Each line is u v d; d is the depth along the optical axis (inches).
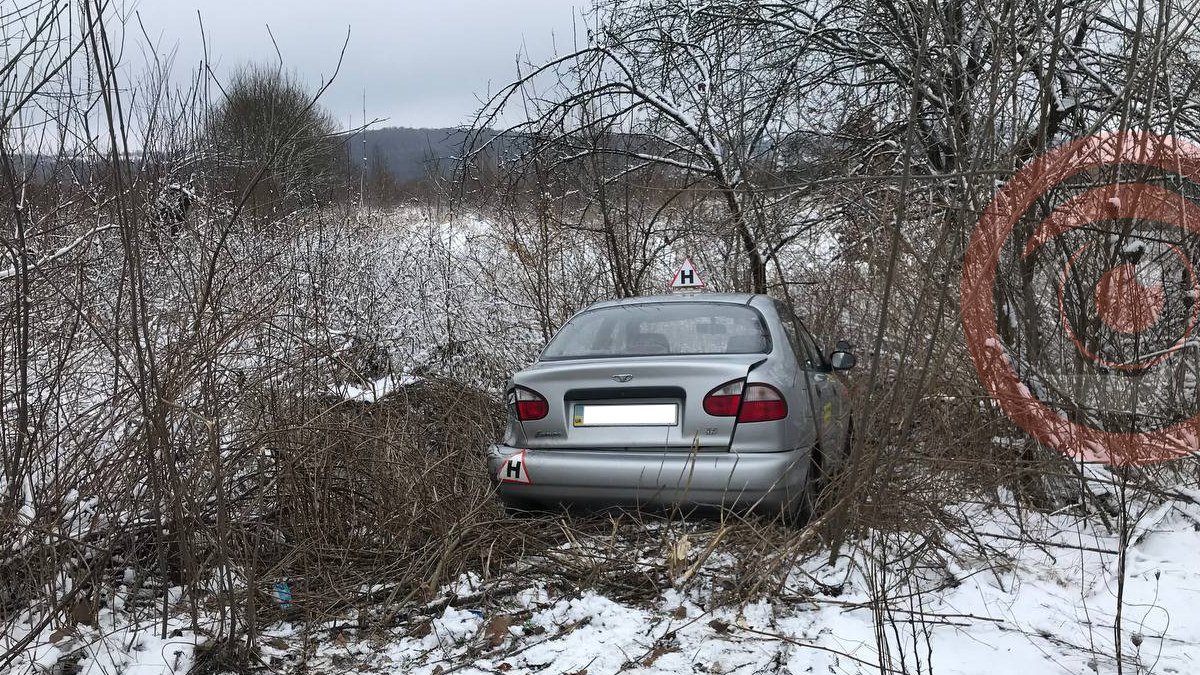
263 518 188.4
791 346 223.5
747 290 403.9
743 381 196.2
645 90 419.2
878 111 344.8
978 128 209.3
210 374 169.6
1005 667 136.0
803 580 174.2
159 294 211.3
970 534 192.2
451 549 180.5
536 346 392.8
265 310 182.5
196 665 141.8
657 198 432.8
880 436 182.5
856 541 183.0
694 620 155.8
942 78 228.1
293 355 205.8
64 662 138.1
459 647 150.9
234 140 213.9
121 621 154.3
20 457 159.3
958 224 184.1
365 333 350.3
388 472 209.0
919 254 232.8
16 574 157.8
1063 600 163.6
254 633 146.9
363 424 214.2
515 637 153.8
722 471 190.7
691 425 196.4
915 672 134.6
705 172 402.6
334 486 197.9
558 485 201.2
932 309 218.1
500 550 192.1
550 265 415.5
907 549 182.1
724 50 385.1
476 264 417.4
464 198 439.5
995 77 189.6
